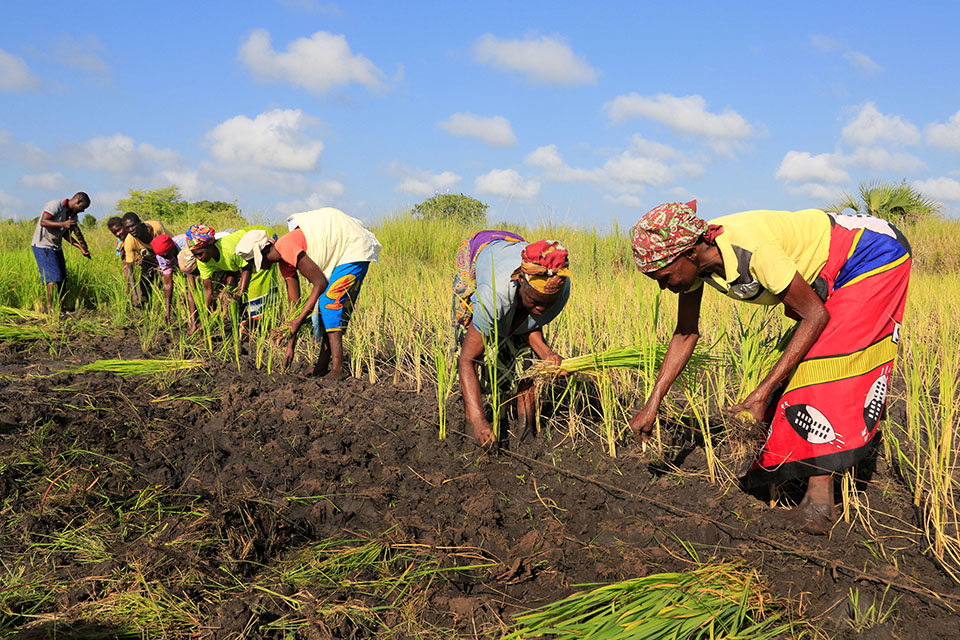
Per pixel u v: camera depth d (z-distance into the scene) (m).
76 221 8.85
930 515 3.17
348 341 6.84
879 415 3.10
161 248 7.68
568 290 3.97
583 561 3.00
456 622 2.55
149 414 4.53
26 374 5.64
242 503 3.25
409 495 3.63
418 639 2.45
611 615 2.48
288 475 3.78
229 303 6.80
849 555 2.99
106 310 8.80
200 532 2.98
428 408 4.97
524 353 4.30
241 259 6.09
